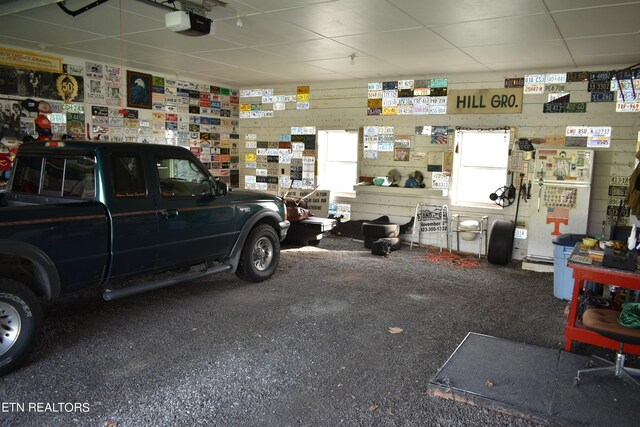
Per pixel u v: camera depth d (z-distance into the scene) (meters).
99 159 3.82
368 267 6.59
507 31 4.91
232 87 9.59
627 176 6.45
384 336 4.10
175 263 4.54
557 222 6.44
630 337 3.00
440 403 3.01
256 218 5.45
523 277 6.27
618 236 4.90
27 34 5.55
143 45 6.03
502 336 4.20
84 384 3.16
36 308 3.39
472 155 7.66
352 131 8.55
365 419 2.81
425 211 7.89
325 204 8.69
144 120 7.91
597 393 3.05
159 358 3.57
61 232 3.50
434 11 4.33
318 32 5.21
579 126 6.72
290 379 3.29
